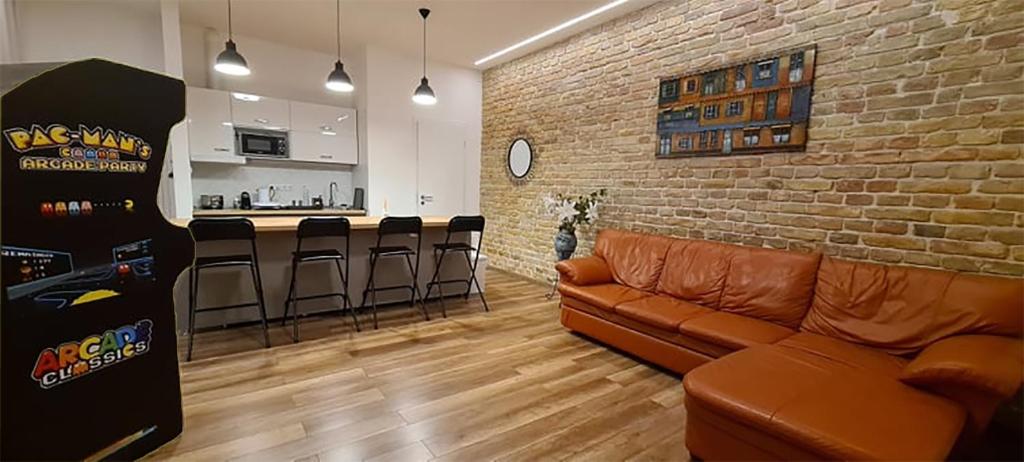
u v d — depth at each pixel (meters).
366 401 2.25
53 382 1.44
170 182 4.20
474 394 2.36
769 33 2.96
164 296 1.80
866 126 2.53
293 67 5.27
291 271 3.48
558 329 3.48
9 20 3.51
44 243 1.38
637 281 3.40
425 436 1.95
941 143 2.27
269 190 5.20
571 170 4.65
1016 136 2.04
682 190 3.56
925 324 2.08
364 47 5.18
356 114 5.51
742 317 2.71
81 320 1.50
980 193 2.16
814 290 2.55
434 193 5.95
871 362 2.00
